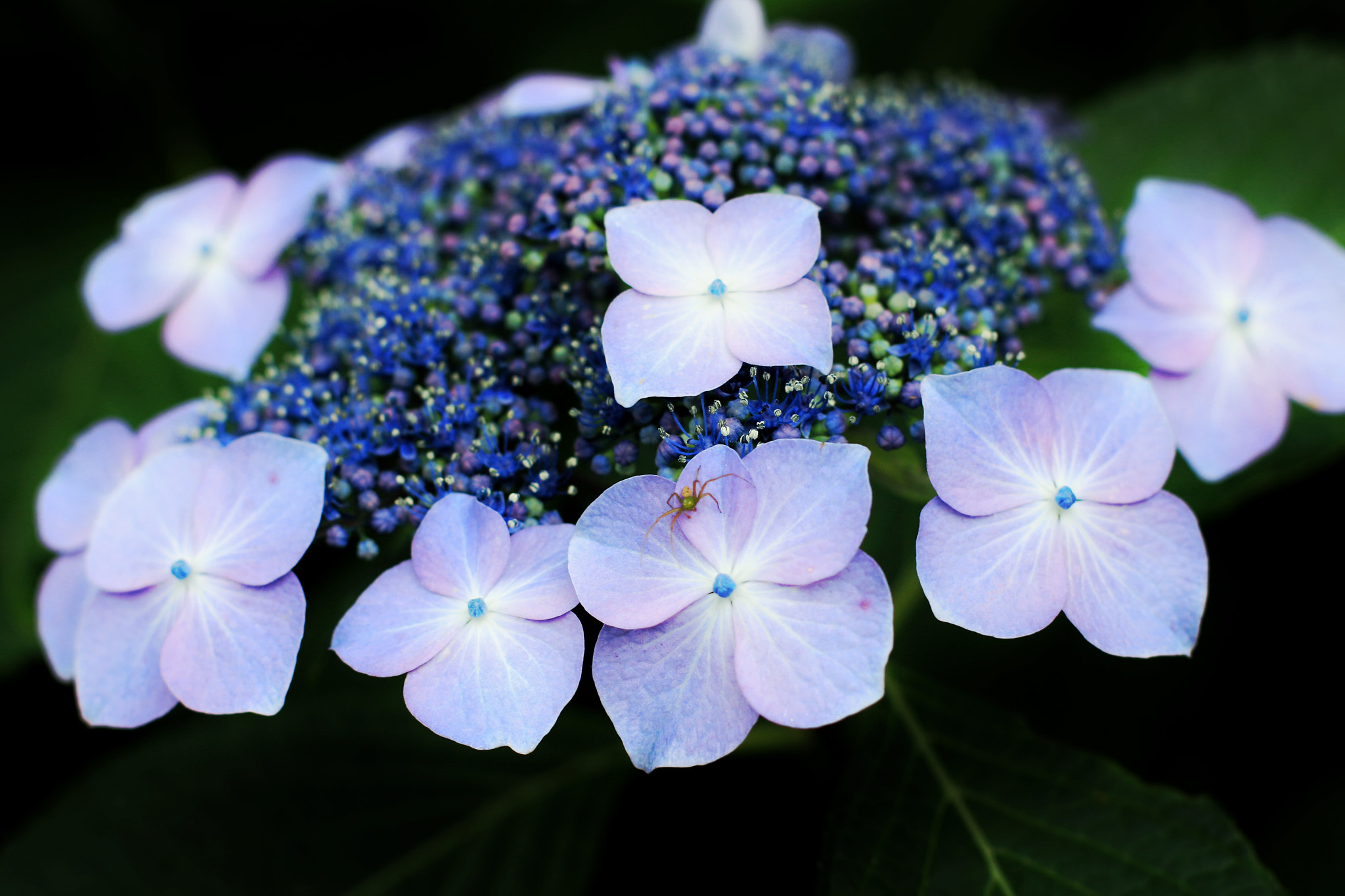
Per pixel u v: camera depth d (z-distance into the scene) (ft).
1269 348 1.16
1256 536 1.28
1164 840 1.12
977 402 1.04
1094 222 1.20
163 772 1.24
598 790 1.24
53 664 1.15
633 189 1.11
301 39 1.44
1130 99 1.38
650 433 1.07
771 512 1.03
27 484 1.31
